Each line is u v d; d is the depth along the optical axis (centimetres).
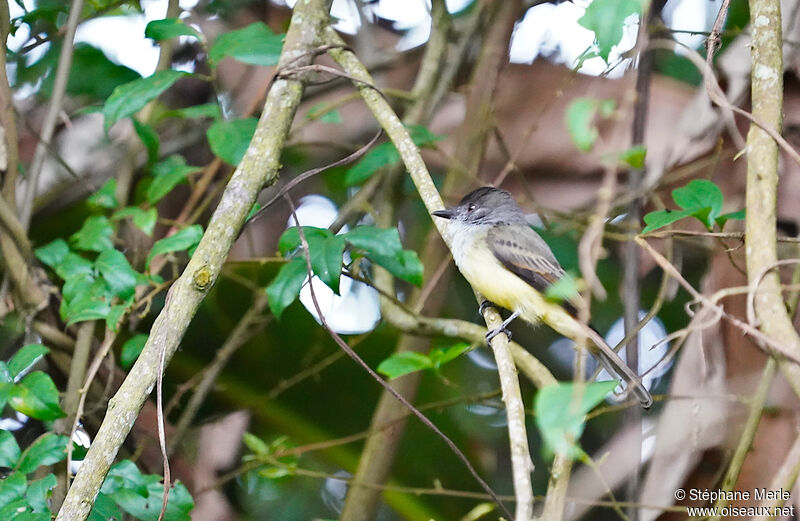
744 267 843
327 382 1188
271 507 1145
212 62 801
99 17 1079
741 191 884
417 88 1062
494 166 1091
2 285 955
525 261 943
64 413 725
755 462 795
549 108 1071
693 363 839
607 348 830
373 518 961
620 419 1041
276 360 1188
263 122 732
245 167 704
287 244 771
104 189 950
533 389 1216
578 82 1061
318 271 752
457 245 962
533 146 1073
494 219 983
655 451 825
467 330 927
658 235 727
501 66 1036
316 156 1198
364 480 966
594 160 1045
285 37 811
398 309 959
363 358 1195
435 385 1191
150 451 967
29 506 688
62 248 874
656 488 816
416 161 812
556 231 1044
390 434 973
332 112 961
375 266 1000
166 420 992
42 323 926
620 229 1052
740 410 806
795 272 781
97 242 862
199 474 998
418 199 1223
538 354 1249
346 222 1077
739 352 823
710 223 715
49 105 980
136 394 610
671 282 948
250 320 1011
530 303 937
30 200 936
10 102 921
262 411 1168
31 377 732
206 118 1128
